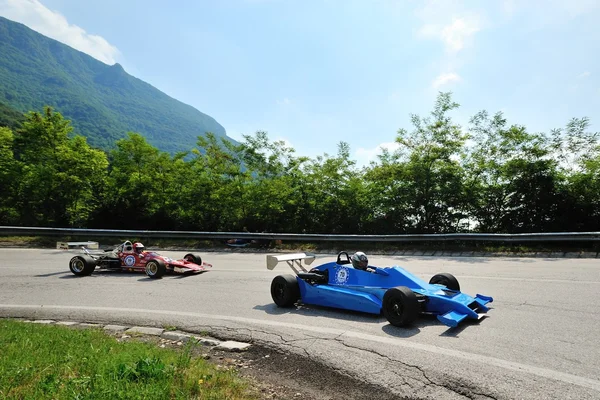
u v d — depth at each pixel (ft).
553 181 51.31
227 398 12.26
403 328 19.38
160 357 15.08
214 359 16.88
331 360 15.88
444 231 56.95
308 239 58.13
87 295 29.68
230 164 74.38
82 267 37.55
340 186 64.54
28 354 15.33
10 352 15.58
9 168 88.38
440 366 14.58
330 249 56.85
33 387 12.30
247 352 17.61
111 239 69.05
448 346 16.56
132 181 76.13
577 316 19.62
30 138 91.04
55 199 88.07
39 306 26.68
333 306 23.08
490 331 18.15
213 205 71.72
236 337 19.44
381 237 53.52
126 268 38.42
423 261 42.16
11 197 89.10
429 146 57.82
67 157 83.61
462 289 27.17
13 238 68.03
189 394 12.12
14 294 30.48
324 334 19.02
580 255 39.40
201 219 72.18
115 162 83.56
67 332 19.02
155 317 23.31
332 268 25.23
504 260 39.93
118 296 29.09
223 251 58.90
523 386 12.71
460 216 56.95
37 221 88.43
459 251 48.06
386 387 13.38
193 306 25.59
